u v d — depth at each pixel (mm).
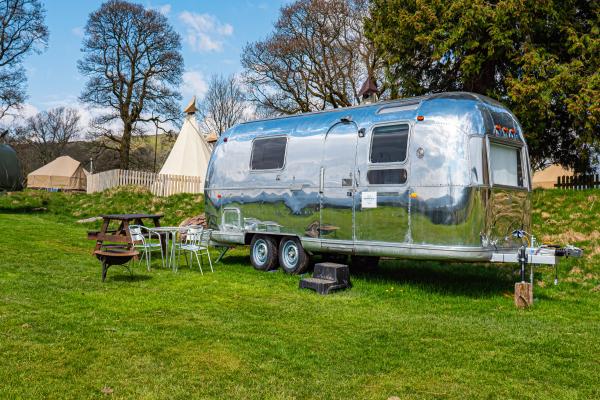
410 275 10094
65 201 23641
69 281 8352
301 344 5434
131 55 36188
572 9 15188
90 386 4176
